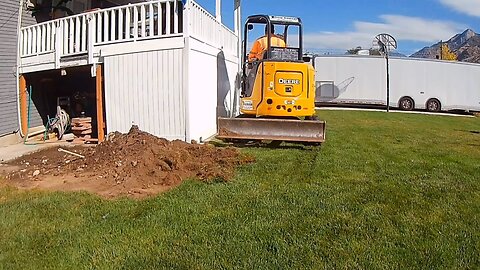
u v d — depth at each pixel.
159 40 9.82
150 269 3.55
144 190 6.10
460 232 4.40
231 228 4.45
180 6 10.12
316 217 4.80
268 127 9.98
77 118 12.21
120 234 4.32
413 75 28.08
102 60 10.62
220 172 6.86
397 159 8.57
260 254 3.81
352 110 26.20
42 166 8.27
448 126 17.84
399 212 5.02
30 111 12.82
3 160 9.12
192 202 5.38
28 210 5.13
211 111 11.92
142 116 10.09
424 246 4.02
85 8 15.38
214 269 3.53
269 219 4.73
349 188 6.07
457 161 8.52
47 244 4.09
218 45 12.90
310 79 10.18
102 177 6.83
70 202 5.46
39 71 12.20
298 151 9.24
